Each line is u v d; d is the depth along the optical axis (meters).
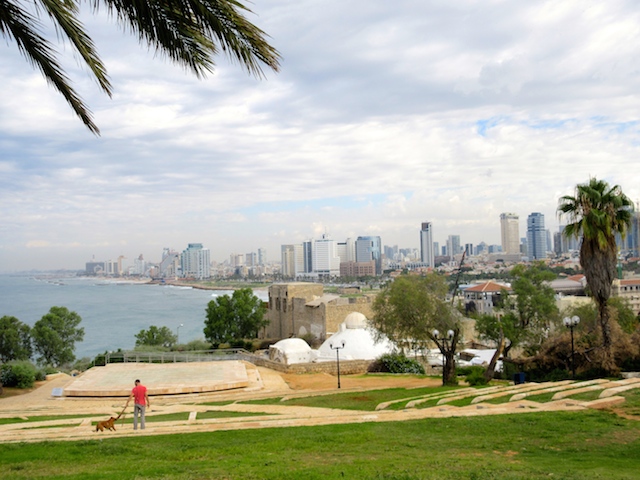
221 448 13.06
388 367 47.88
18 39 9.52
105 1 9.11
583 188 26.05
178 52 9.84
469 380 33.97
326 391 32.31
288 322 87.56
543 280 42.03
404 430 14.96
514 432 13.89
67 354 72.69
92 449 13.25
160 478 9.57
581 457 11.37
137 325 163.38
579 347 30.14
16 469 11.12
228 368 43.50
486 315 42.22
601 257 26.20
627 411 15.47
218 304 85.69
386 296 36.25
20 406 30.41
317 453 12.21
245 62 9.35
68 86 10.13
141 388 17.50
